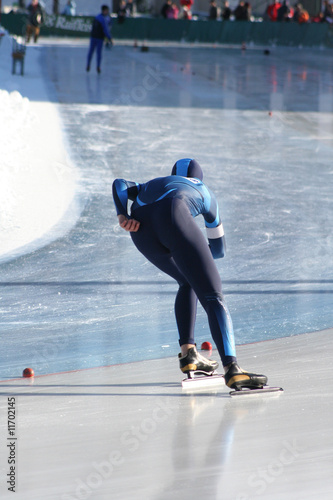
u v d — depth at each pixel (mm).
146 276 20969
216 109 52844
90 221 26406
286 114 52062
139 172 34344
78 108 49969
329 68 79312
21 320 17375
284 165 37125
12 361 14727
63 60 75062
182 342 12922
